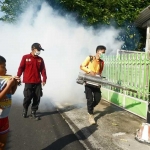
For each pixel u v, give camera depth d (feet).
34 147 13.02
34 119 18.06
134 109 19.49
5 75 9.84
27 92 17.95
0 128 9.43
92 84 16.88
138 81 19.12
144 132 13.80
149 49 29.60
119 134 14.99
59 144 13.44
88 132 15.31
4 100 9.31
